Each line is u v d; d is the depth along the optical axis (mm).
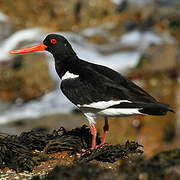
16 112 16266
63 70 8391
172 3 23391
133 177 5770
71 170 5992
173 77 16812
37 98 17172
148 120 13750
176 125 13844
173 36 20969
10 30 20531
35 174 6859
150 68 17422
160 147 13328
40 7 21359
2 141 7352
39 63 17453
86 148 7867
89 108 7695
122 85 7395
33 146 7730
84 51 19609
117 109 7355
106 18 22109
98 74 7652
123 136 13227
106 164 7145
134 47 19797
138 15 22203
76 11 21594
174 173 5711
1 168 7102
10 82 17094
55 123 15406
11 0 21562
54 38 8570
